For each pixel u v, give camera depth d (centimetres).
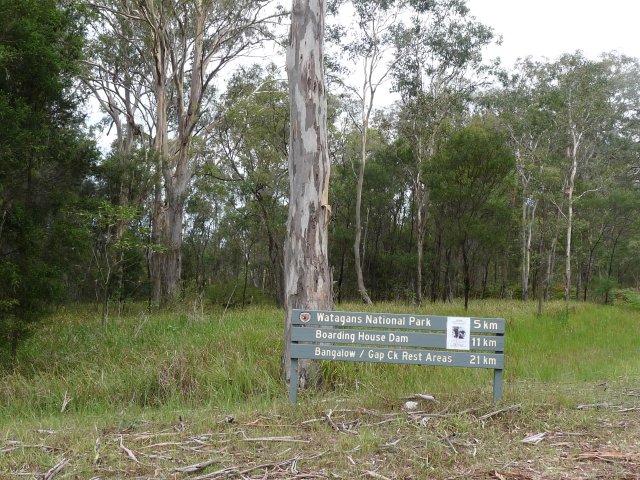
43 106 1282
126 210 1625
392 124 2886
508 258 3553
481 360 638
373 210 3400
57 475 435
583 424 557
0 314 1157
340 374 848
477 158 1911
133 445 502
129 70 2844
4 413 784
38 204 1326
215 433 536
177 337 1230
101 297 2372
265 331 1164
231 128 2470
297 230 862
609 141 4044
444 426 541
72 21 1421
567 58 2862
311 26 878
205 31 2630
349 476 429
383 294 3444
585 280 3709
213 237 3550
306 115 869
